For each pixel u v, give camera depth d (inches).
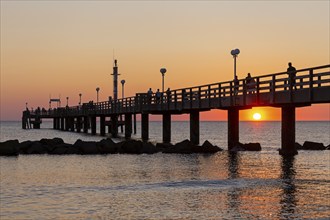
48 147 1801.2
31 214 785.6
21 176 1189.7
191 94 1882.4
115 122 3292.3
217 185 1035.3
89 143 1809.8
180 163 1448.1
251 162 1449.3
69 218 761.0
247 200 876.6
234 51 1616.6
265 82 1412.4
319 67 1192.8
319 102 1243.8
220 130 7244.1
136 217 763.4
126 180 1116.5
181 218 755.4
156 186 1029.8
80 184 1064.2
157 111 2322.8
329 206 823.7
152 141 2706.7
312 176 1158.3
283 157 1544.0
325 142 3499.0
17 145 1801.2
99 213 790.5
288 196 909.2
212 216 764.6
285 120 1536.7
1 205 847.7
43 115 6309.1
